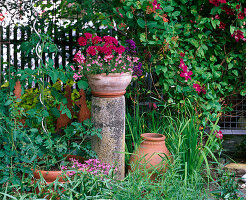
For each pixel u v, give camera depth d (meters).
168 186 3.34
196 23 4.65
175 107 4.80
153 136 4.25
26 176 3.76
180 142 4.17
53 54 5.80
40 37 3.80
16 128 3.58
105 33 5.41
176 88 4.63
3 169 3.47
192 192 3.40
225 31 4.71
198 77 4.75
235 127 5.41
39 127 4.65
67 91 4.25
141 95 5.09
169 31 4.42
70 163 3.86
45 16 5.80
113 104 3.90
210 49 4.78
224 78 4.89
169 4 4.57
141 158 3.81
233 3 4.46
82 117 4.22
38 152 3.63
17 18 5.83
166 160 3.86
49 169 3.82
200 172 4.12
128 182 3.35
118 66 3.82
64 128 4.34
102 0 5.32
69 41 5.72
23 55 5.75
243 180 4.33
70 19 5.81
